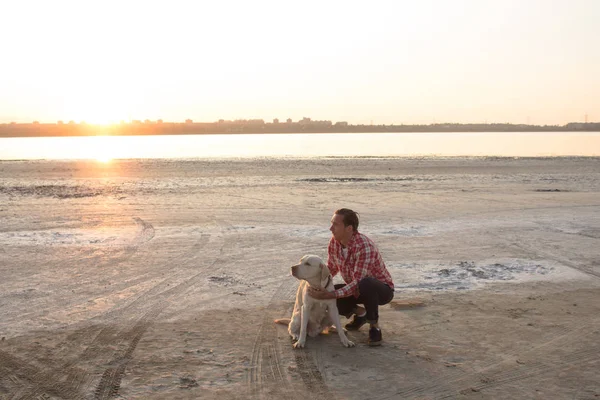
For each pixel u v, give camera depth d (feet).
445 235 40.98
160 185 79.15
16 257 33.71
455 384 16.72
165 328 21.66
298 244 37.83
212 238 39.93
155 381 16.88
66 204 58.90
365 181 85.35
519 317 22.95
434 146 283.38
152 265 31.78
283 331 21.44
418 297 25.85
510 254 34.65
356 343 20.25
